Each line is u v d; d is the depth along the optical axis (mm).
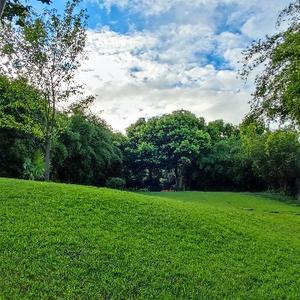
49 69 19594
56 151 33469
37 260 7680
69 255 8109
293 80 13148
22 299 6273
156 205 13133
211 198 30766
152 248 9188
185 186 53625
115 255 8398
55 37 19500
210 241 10453
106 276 7457
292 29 13742
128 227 10469
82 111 21141
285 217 18953
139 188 53219
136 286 7258
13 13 6297
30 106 19828
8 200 11367
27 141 28922
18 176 30359
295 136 16125
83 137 38062
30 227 9320
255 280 8367
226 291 7543
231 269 8711
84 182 40719
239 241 10914
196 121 54188
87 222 10336
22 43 19219
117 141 51656
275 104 14508
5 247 8047
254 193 41906
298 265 9742
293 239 12570
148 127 53375
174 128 51719
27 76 19531
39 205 11242
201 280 7863
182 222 11562
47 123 20062
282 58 13586
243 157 46312
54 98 19969
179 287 7457
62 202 11836
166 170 55156
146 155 51250
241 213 16094
